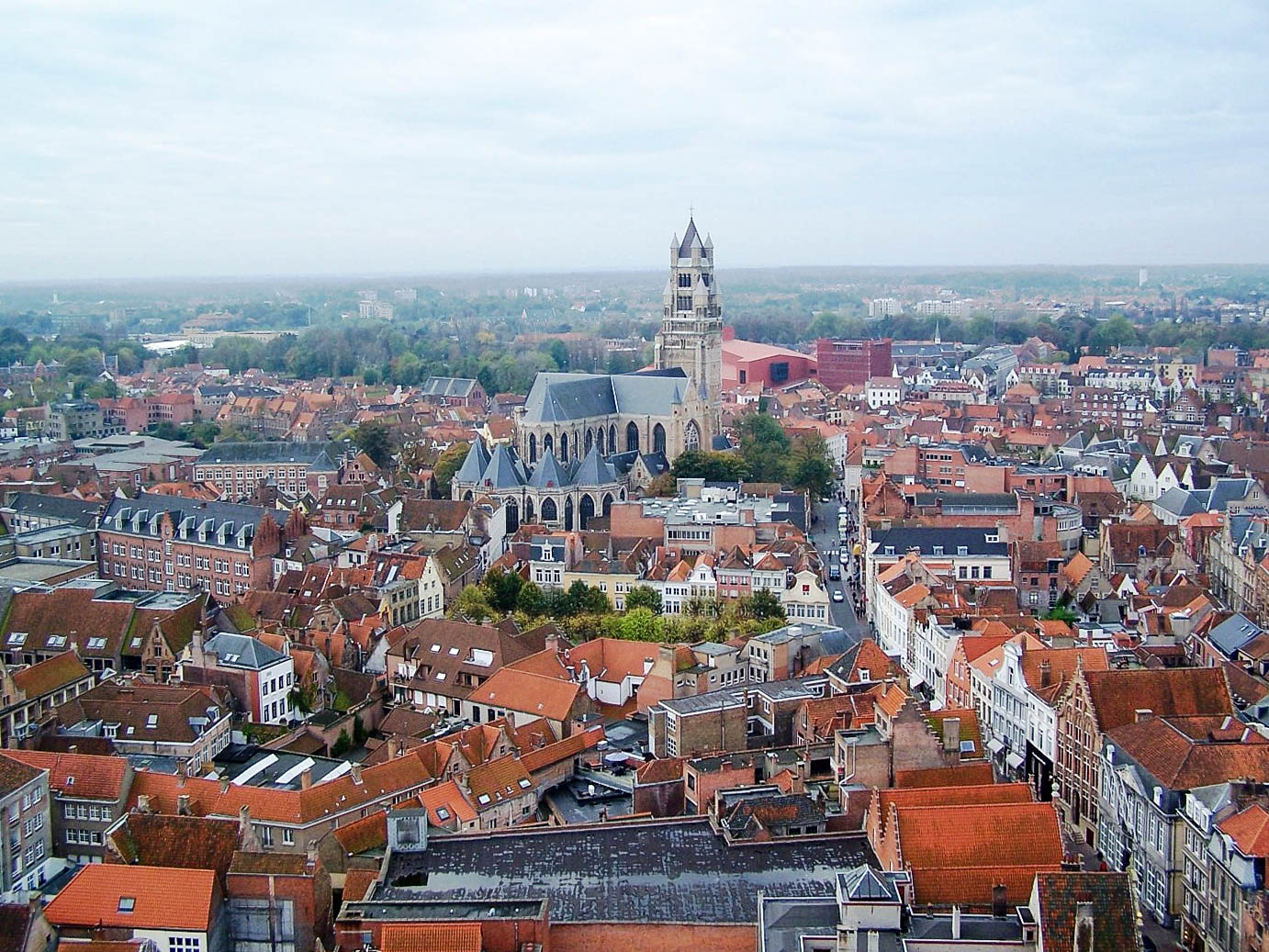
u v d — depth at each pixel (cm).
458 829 18925
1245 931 15250
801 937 13688
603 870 16062
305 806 19112
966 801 16062
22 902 14588
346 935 14425
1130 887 13375
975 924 13650
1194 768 17725
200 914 14838
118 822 17200
